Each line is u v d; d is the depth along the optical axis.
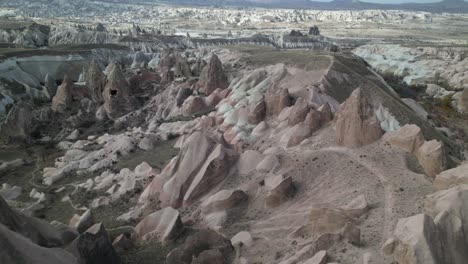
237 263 29.61
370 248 25.27
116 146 60.62
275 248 30.34
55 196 49.03
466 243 24.11
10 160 60.94
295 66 80.44
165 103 80.38
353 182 36.16
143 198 44.44
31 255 22.94
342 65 78.25
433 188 32.12
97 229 30.78
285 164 42.56
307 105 51.50
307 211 34.69
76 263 26.34
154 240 36.09
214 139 47.31
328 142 44.53
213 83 81.62
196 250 31.53
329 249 26.06
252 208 38.62
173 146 60.03
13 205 46.78
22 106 77.00
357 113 41.84
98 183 50.94
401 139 39.81
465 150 69.00
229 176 43.50
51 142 69.25
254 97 67.00
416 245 22.14
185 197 41.84
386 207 30.33
